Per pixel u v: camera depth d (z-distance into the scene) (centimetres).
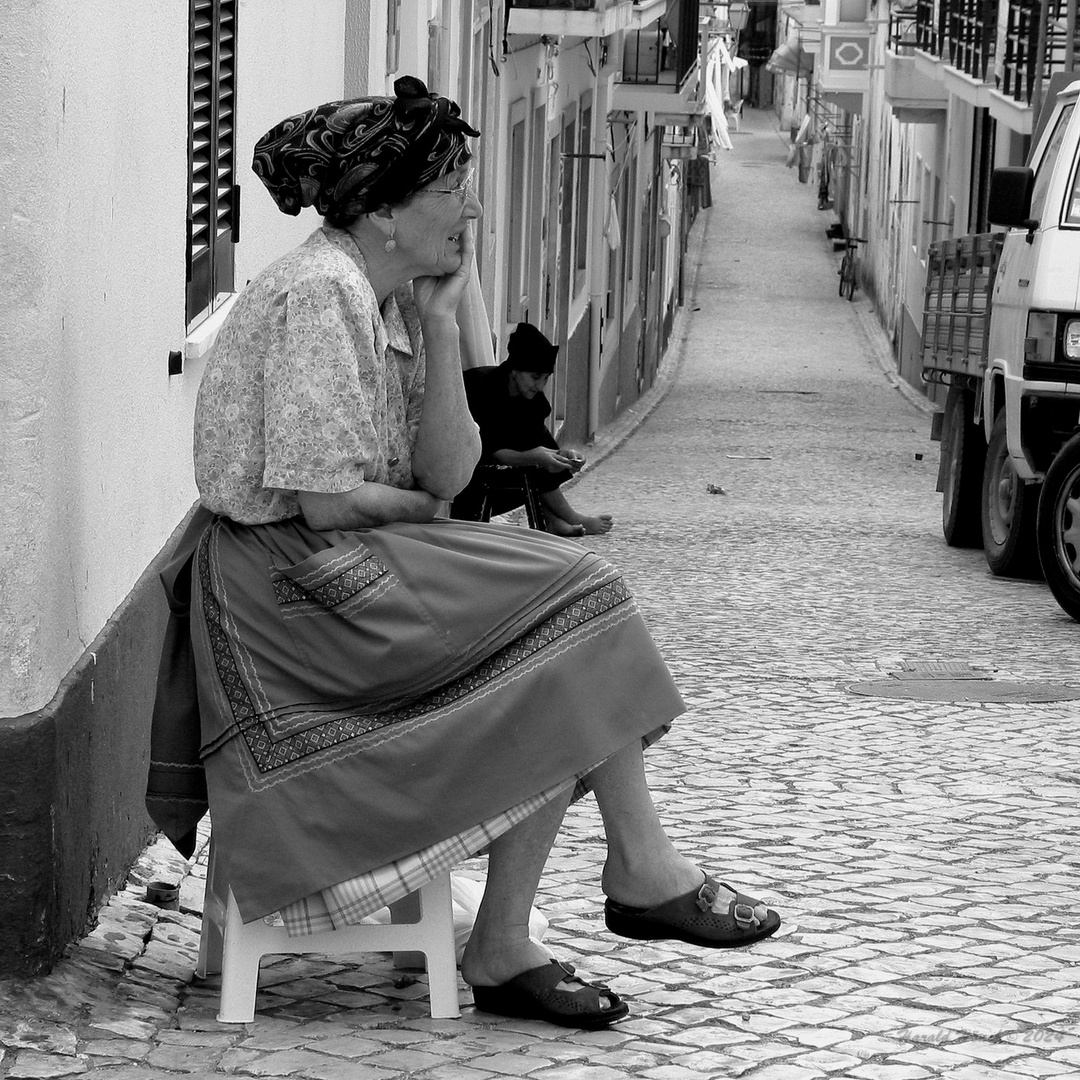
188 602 552
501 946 557
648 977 610
